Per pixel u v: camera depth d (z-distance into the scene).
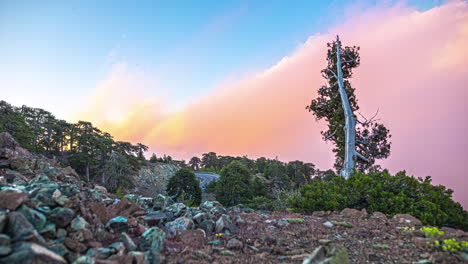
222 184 47.50
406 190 10.08
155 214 6.79
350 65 24.48
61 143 66.62
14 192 3.98
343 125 21.73
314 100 25.00
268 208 17.45
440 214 8.10
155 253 4.10
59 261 3.09
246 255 4.73
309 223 7.43
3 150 7.97
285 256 4.66
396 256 4.59
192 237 5.45
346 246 5.29
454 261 4.09
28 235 3.25
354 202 10.19
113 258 3.67
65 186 5.66
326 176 26.94
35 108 64.12
